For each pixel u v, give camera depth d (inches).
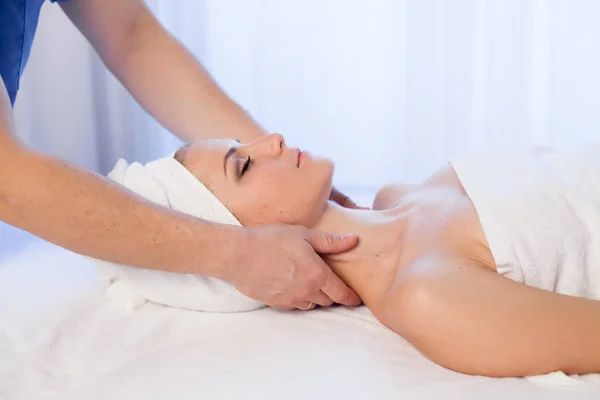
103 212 38.9
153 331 45.6
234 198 49.0
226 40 108.8
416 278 42.4
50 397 38.1
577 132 106.8
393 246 48.7
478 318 38.9
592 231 45.0
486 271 42.0
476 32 105.3
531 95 107.4
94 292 51.5
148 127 108.9
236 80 109.8
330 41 108.6
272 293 45.6
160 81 60.5
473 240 45.2
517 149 51.3
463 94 105.2
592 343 37.5
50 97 104.7
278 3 107.4
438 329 39.7
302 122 110.7
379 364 40.1
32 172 37.1
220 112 60.2
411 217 49.5
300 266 44.3
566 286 44.1
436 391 36.6
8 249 62.4
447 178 53.0
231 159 49.9
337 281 46.3
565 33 104.7
